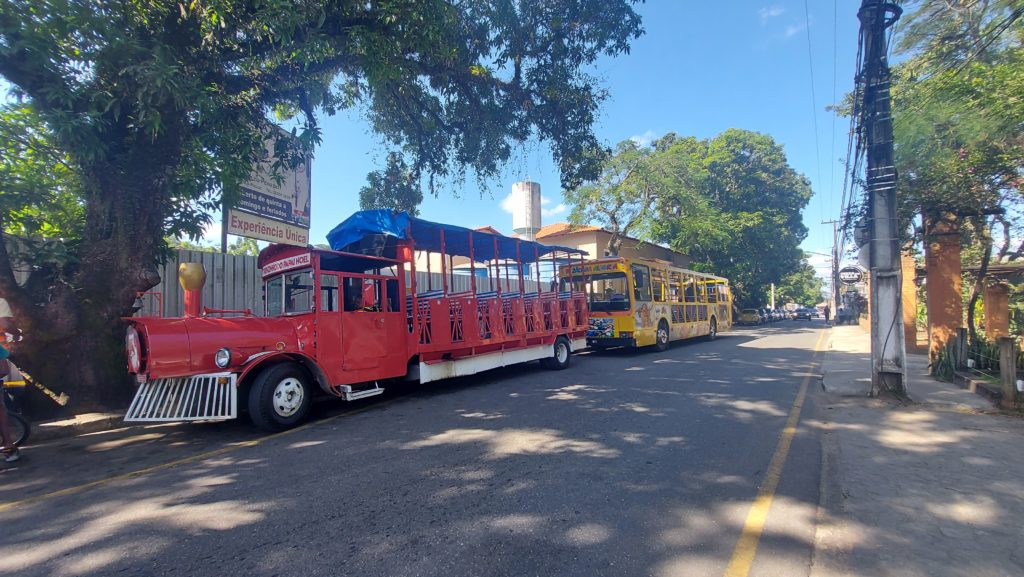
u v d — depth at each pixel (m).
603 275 15.80
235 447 6.07
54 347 7.30
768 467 5.15
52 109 6.26
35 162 8.17
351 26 7.69
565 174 12.16
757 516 4.00
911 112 9.71
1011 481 4.54
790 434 6.39
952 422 6.69
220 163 7.50
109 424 7.05
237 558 3.39
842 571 3.18
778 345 19.08
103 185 7.57
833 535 3.67
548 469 5.07
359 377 7.93
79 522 4.00
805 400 8.46
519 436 6.31
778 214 40.22
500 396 9.05
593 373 11.84
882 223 8.50
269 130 9.25
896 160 9.98
